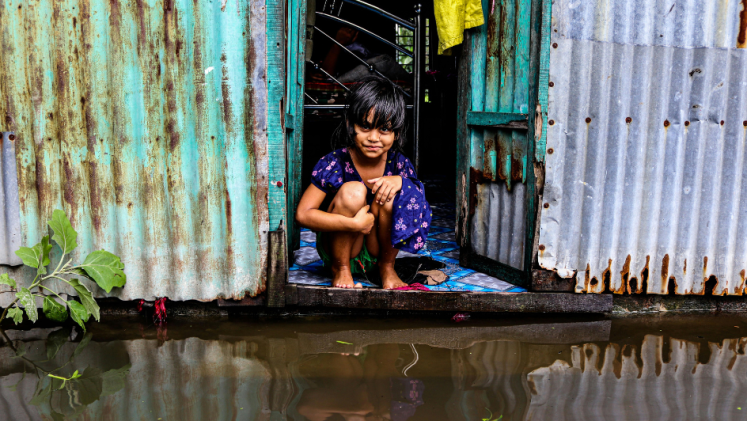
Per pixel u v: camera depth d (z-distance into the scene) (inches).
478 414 67.4
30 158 94.0
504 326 99.4
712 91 98.7
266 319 101.3
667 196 102.0
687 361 85.0
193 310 102.3
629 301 107.9
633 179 100.8
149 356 84.7
